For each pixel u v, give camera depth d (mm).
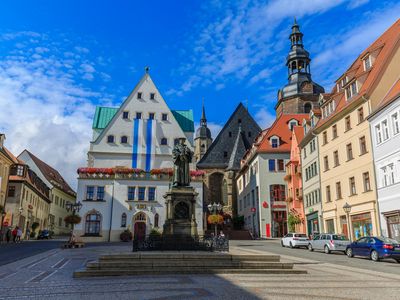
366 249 22109
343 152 35438
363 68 35812
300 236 32938
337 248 26453
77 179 46594
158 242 17844
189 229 20156
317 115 43656
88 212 45781
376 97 31000
